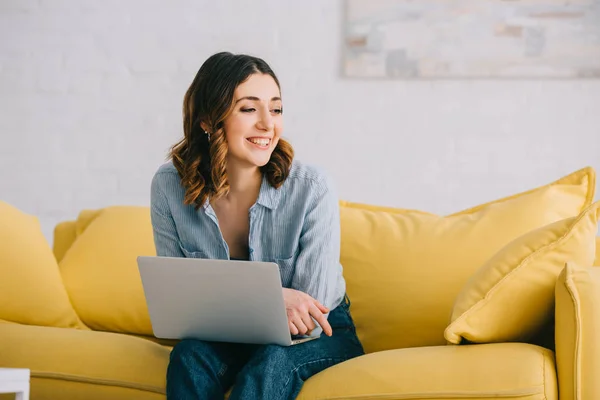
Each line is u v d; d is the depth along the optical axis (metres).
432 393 1.93
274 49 4.47
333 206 2.41
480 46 4.32
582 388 1.87
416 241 2.59
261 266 2.02
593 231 2.14
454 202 4.39
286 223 2.39
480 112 4.37
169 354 2.28
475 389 1.90
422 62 4.36
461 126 4.38
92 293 2.80
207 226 2.42
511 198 2.72
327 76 4.45
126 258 2.84
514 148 4.36
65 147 4.55
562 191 2.63
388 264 2.57
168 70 4.52
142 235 2.89
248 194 2.41
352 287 2.59
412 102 4.40
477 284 2.13
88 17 4.55
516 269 2.09
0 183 4.58
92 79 4.55
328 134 4.45
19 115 4.57
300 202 2.39
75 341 2.34
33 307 2.69
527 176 4.35
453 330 2.06
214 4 4.50
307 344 2.24
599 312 1.89
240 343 2.30
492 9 4.31
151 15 4.52
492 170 4.37
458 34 4.34
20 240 2.75
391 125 4.42
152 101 4.53
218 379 2.14
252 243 2.39
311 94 4.46
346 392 2.02
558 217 2.57
